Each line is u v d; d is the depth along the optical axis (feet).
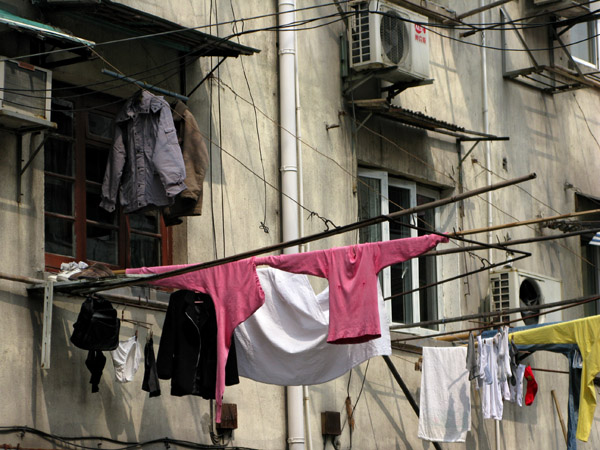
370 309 37.42
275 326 40.88
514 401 49.80
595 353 47.29
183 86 46.60
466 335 54.60
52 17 42.34
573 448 49.75
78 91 43.88
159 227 45.85
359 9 53.26
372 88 55.52
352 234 53.31
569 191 66.95
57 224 42.50
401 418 53.26
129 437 42.34
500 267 60.49
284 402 48.21
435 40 59.93
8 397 38.93
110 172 41.93
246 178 48.78
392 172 56.24
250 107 49.55
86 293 40.55
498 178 61.98
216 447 45.03
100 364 40.52
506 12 64.23
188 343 40.06
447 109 59.77
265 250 36.37
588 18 65.05
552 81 66.74
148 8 46.14
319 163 52.06
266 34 50.96
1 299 39.32
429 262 58.23
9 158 40.47
